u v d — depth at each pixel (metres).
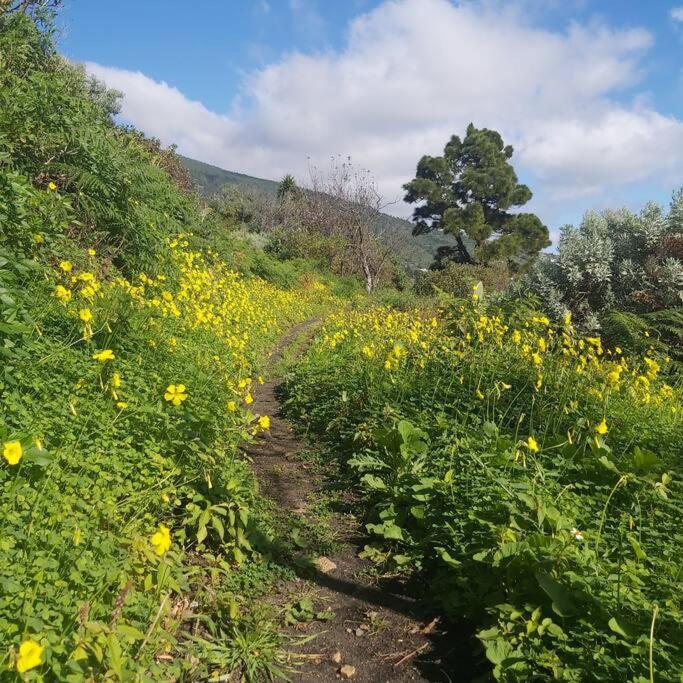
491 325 8.17
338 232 39.62
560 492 4.25
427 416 6.17
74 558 2.69
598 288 13.38
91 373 4.54
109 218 8.94
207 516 3.66
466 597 3.43
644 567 3.34
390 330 10.81
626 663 2.60
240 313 12.69
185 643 2.86
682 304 12.38
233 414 5.73
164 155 24.72
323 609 3.52
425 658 3.11
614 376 6.27
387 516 4.50
